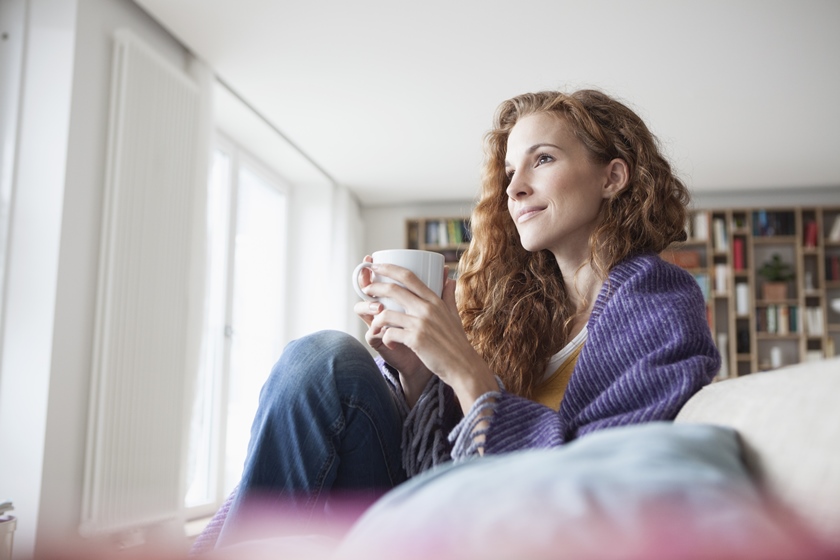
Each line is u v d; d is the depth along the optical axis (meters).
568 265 1.28
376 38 3.63
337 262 6.06
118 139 2.89
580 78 4.08
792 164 5.56
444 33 3.58
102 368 2.75
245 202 5.17
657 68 3.95
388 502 0.44
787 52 3.75
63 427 2.64
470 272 1.43
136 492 2.90
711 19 3.43
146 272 3.02
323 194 6.01
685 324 1.00
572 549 0.33
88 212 2.81
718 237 6.35
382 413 1.06
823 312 6.15
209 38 3.61
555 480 0.40
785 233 6.27
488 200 1.43
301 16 3.41
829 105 4.41
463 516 0.38
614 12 3.37
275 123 4.81
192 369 3.33
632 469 0.40
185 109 3.40
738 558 0.32
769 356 6.34
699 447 0.48
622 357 1.01
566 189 1.21
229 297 4.64
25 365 2.59
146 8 3.30
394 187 6.34
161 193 3.15
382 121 4.78
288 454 1.00
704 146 5.16
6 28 2.81
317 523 1.00
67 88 2.74
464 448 0.95
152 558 1.25
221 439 4.39
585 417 0.97
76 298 2.73
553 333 1.29
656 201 1.24
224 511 1.06
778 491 0.49
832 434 0.47
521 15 3.40
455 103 4.47
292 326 5.83
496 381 1.02
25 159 2.71
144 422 2.97
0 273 2.65
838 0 3.26
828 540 0.43
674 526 0.34
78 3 2.81
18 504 2.51
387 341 1.01
